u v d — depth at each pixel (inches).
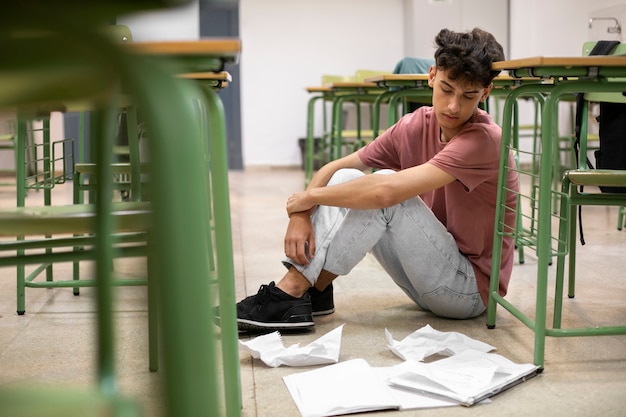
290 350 65.4
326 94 210.7
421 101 116.0
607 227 143.6
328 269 73.7
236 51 32.2
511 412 54.1
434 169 70.5
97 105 19.4
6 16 14.3
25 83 16.8
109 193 21.6
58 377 62.2
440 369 61.1
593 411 54.2
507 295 90.8
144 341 71.1
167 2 14.3
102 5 14.4
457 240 78.0
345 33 304.3
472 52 67.9
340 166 81.7
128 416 19.1
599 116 91.1
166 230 17.8
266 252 120.7
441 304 77.6
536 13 277.0
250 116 305.3
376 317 80.4
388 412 54.2
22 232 39.3
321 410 53.6
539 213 62.2
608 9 166.1
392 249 77.4
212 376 19.4
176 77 18.7
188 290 18.4
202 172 19.0
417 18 289.1
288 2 301.1
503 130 72.4
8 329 77.0
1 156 267.0
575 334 62.2
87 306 86.5
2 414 18.9
